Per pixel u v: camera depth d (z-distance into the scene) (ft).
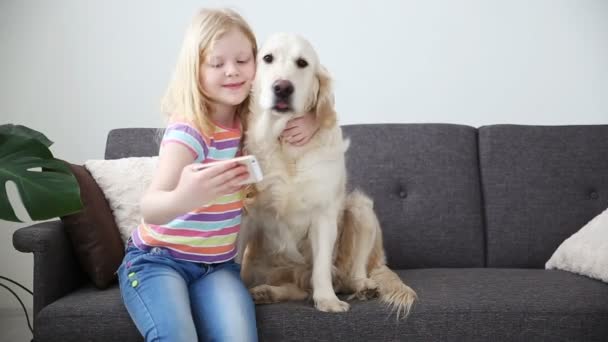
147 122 9.47
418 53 9.38
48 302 5.36
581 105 9.32
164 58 9.43
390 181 7.41
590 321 5.12
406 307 5.11
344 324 5.06
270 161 5.63
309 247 6.14
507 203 7.32
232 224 5.17
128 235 6.22
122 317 5.01
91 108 9.45
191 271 4.99
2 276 8.71
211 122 5.07
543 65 9.30
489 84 9.36
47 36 9.36
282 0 9.36
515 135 7.62
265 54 5.44
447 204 7.32
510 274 6.24
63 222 5.73
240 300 4.79
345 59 9.42
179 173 4.67
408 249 7.22
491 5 9.27
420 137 7.58
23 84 9.39
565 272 6.34
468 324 5.08
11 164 5.31
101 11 9.36
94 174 6.44
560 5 9.23
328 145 5.73
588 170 7.40
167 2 9.37
